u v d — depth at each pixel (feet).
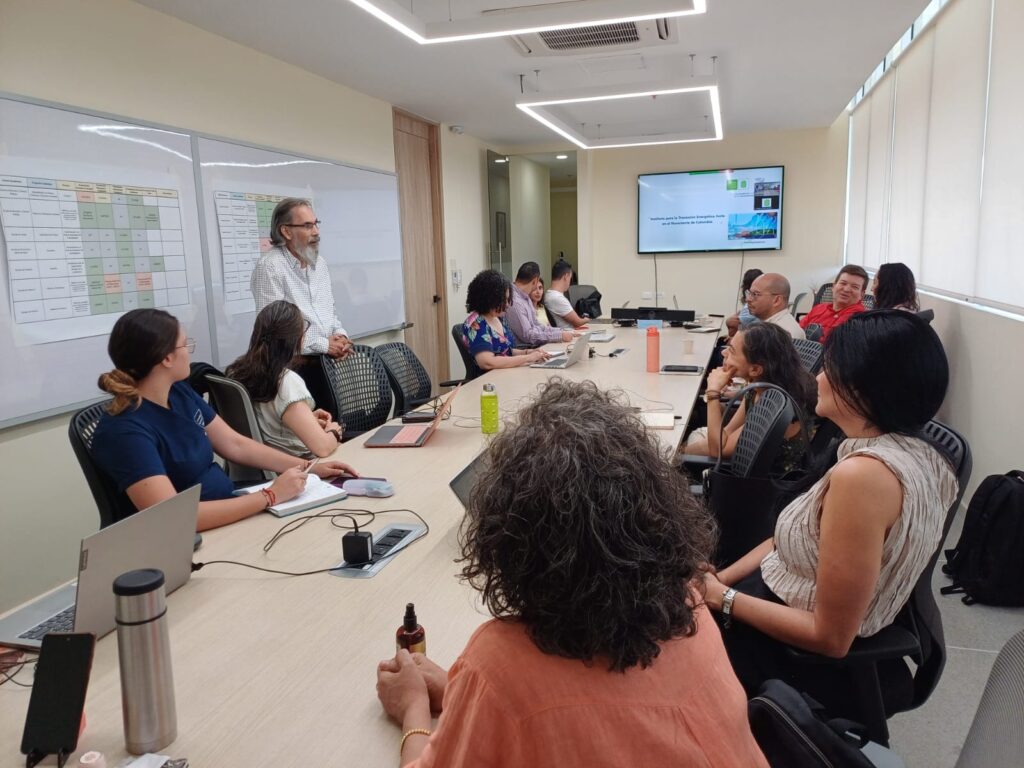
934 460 4.13
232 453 7.11
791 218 25.29
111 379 5.70
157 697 3.05
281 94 14.26
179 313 11.64
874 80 20.20
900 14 12.35
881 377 4.05
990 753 2.55
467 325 13.87
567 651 2.19
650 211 26.58
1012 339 10.00
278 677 3.62
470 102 18.40
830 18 12.53
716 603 4.65
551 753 2.09
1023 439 9.59
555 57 14.37
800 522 4.59
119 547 3.89
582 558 2.14
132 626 2.97
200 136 12.00
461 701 2.25
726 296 26.37
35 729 3.01
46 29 9.32
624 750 2.10
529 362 13.35
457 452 7.71
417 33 10.51
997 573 8.44
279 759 3.02
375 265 18.01
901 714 6.68
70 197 9.63
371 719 3.28
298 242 11.20
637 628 2.18
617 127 23.34
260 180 13.55
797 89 18.11
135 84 10.77
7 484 9.09
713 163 25.70
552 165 31.86
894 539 4.00
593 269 27.68
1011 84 10.59
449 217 22.44
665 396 10.23
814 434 7.72
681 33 13.29
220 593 4.53
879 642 4.34
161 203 11.19
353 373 11.31
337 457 7.61
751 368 8.00
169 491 5.56
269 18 11.66
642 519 2.20
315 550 5.18
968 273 12.55
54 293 9.45
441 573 4.78
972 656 7.57
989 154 11.52
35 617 4.25
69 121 9.59
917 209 16.14
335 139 16.21
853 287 15.53
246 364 8.04
